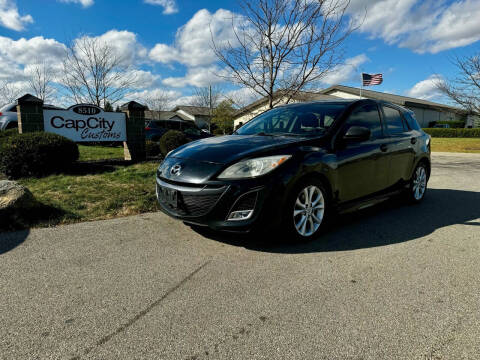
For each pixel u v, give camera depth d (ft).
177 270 8.82
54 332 6.15
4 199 11.93
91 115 27.37
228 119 123.85
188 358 5.52
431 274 8.80
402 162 15.16
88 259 9.41
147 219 13.23
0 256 9.49
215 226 9.71
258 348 5.79
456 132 103.50
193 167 10.29
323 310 7.01
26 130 24.03
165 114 167.63
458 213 15.28
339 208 11.95
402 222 13.70
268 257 9.75
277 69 28.91
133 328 6.31
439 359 5.57
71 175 21.02
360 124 13.17
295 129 12.82
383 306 7.20
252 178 9.61
